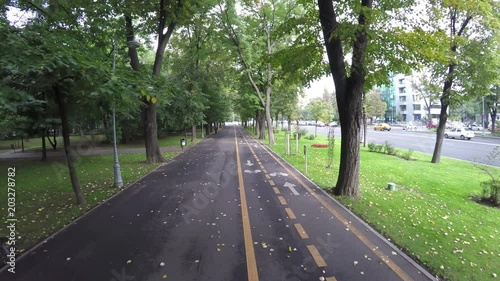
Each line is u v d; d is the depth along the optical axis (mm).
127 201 8273
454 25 14117
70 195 9047
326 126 82750
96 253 5023
